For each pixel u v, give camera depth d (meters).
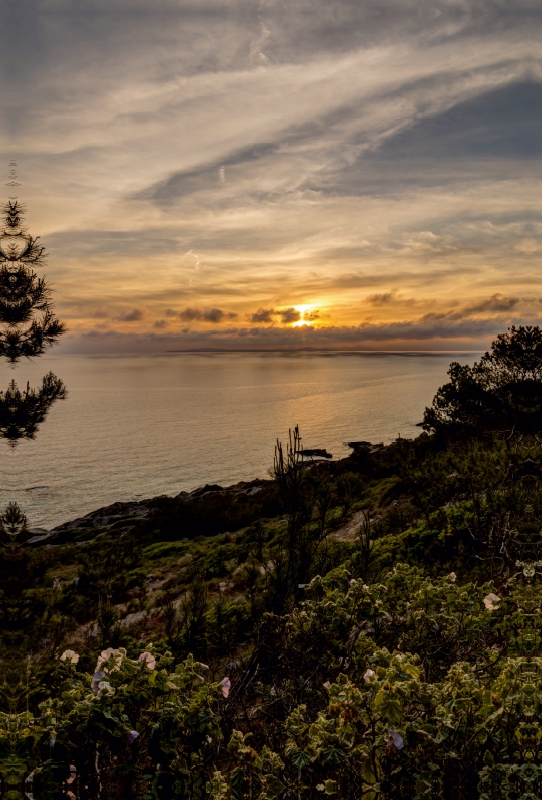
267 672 4.42
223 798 2.48
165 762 2.64
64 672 3.15
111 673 2.83
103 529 32.12
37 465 74.56
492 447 12.49
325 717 2.88
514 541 7.30
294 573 5.89
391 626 4.48
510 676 2.78
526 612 4.28
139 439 97.69
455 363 18.73
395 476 19.75
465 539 8.55
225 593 12.49
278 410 139.12
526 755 2.54
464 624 4.32
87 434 104.56
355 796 2.65
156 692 2.79
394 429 98.56
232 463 74.12
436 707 2.71
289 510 6.45
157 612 11.38
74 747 2.65
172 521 26.05
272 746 3.52
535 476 9.00
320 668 4.27
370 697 2.76
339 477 21.88
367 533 6.43
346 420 113.38
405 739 2.49
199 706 2.77
